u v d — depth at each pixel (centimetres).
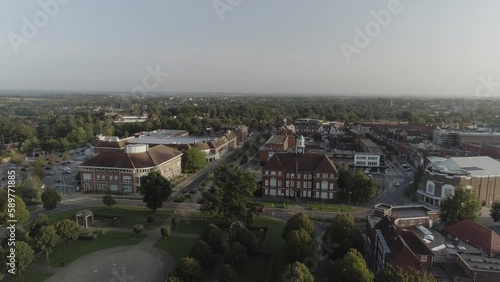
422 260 7888
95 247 9925
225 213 10831
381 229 8956
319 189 14562
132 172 15162
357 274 6912
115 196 14850
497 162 15400
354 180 14162
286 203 14138
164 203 13925
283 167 14788
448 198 11125
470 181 13862
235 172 11281
